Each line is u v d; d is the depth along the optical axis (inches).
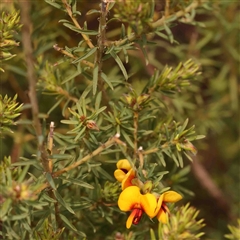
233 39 24.3
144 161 19.5
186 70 20.2
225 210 25.1
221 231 25.0
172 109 23.4
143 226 20.5
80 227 20.6
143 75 24.3
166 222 18.9
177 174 21.1
